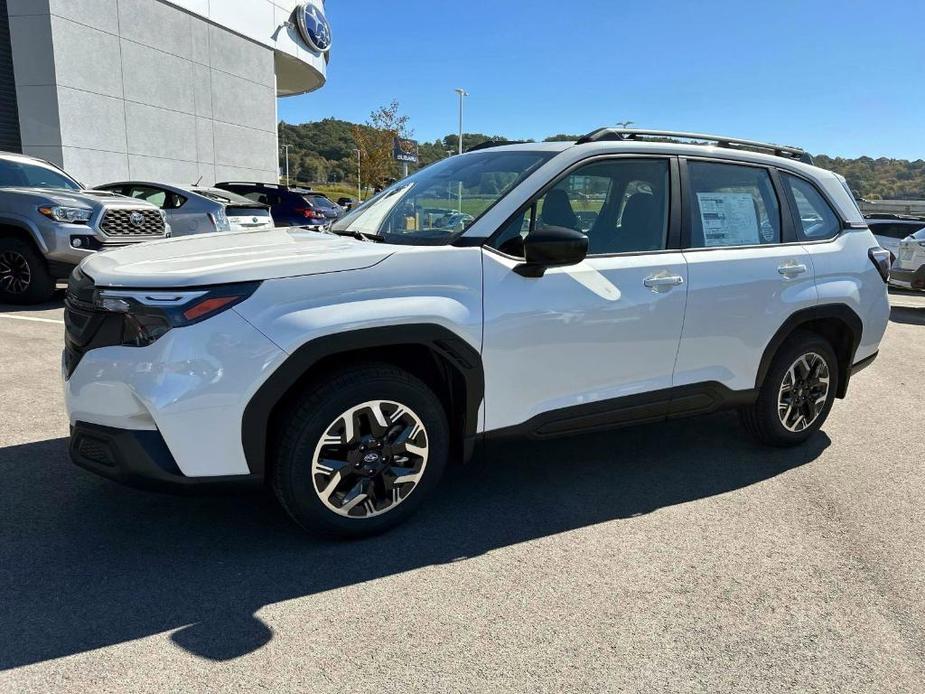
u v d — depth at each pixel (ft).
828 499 12.23
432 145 140.26
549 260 9.87
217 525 10.56
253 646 7.81
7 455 12.83
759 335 12.95
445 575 9.41
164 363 8.46
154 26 56.18
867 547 10.53
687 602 8.95
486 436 10.63
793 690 7.39
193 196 36.52
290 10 76.18
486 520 11.07
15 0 46.09
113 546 9.86
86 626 8.04
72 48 48.21
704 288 12.12
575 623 8.43
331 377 9.41
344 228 12.50
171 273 8.72
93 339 8.94
